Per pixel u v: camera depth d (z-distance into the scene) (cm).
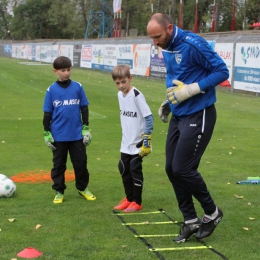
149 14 5144
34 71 3372
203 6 4734
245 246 443
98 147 945
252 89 1842
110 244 444
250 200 594
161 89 2202
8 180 606
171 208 559
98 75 3084
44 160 823
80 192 599
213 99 434
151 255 418
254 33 1975
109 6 5581
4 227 491
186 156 428
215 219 447
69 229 486
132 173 543
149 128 529
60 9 6731
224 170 761
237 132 1136
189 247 437
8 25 8781
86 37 5703
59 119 568
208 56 416
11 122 1252
